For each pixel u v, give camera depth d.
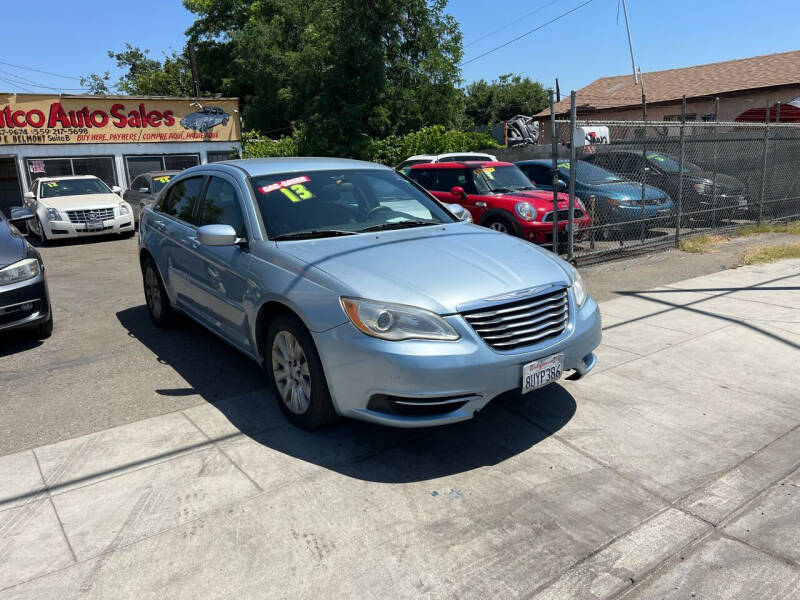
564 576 2.57
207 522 2.95
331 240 4.13
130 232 14.28
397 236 4.24
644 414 4.03
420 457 3.54
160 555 2.72
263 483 3.28
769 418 3.94
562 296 3.72
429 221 4.78
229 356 5.35
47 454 3.64
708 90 23.17
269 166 4.87
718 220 11.38
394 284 3.43
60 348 5.68
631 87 27.73
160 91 44.00
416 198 5.08
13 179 18.64
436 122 26.72
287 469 3.42
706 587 2.50
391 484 3.27
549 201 8.98
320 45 25.83
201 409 4.23
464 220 5.04
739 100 22.14
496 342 3.37
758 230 11.08
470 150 23.97
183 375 4.90
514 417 4.03
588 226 9.05
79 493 3.22
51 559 2.71
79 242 13.65
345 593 2.48
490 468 3.42
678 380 4.57
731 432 3.77
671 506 3.04
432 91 26.11
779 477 3.29
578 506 3.05
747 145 11.76
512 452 3.59
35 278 5.67
